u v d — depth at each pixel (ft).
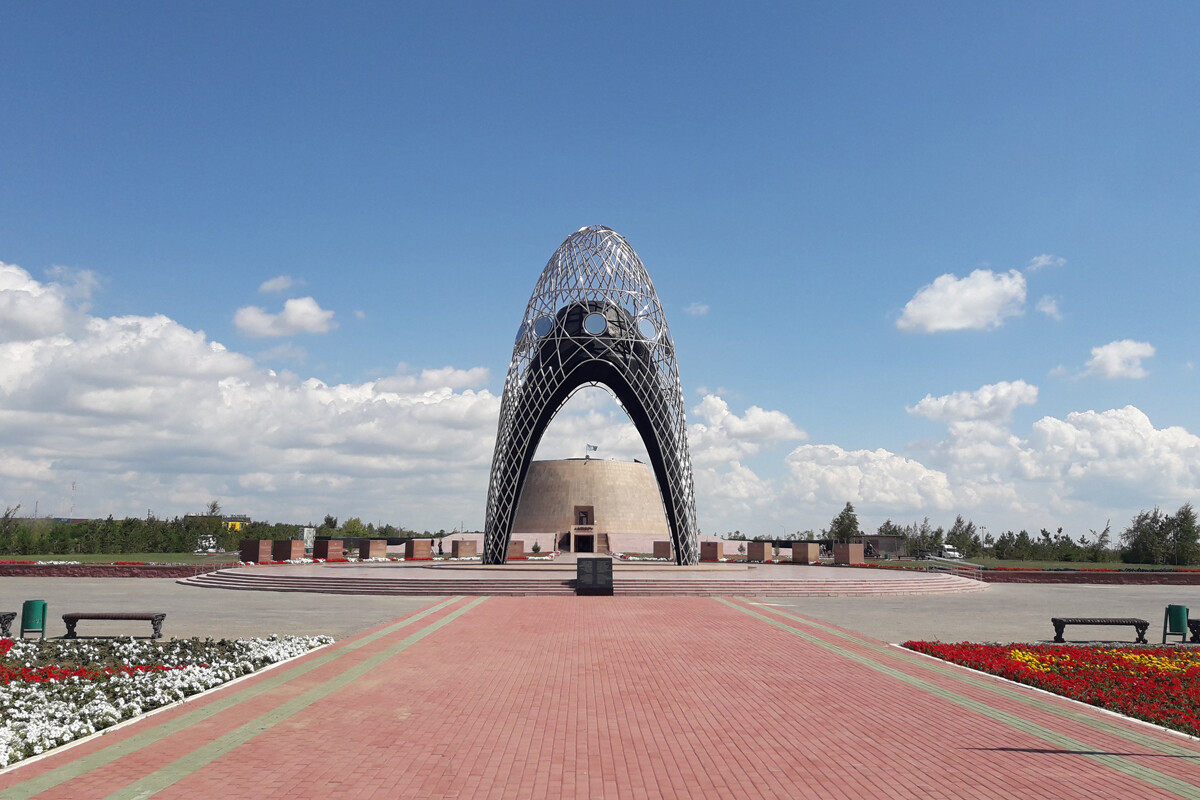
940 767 35.14
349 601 108.88
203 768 34.19
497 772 33.94
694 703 47.11
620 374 169.27
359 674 55.52
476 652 65.00
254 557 180.04
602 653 64.85
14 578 153.38
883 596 125.90
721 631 78.69
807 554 211.41
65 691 48.60
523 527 300.81
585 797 30.96
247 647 64.44
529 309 176.24
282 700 47.39
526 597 114.73
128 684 50.31
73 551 244.63
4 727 39.29
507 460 175.11
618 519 296.92
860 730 41.34
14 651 63.21
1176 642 79.00
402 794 31.07
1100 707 47.21
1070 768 35.17
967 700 48.65
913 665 60.70
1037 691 51.57
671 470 173.47
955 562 220.84
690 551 175.73
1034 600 122.01
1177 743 39.50
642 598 113.80
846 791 31.86
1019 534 307.99
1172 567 218.38
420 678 54.19
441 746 37.86
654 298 175.11
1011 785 32.78
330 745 37.86
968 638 77.92
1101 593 138.51
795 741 39.17
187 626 82.23
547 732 40.52
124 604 104.73
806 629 81.15
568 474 303.89
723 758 36.22
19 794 30.73
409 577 126.52
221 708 45.34
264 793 31.07
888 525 341.21
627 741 38.96
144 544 256.73
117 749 37.06
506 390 176.96
